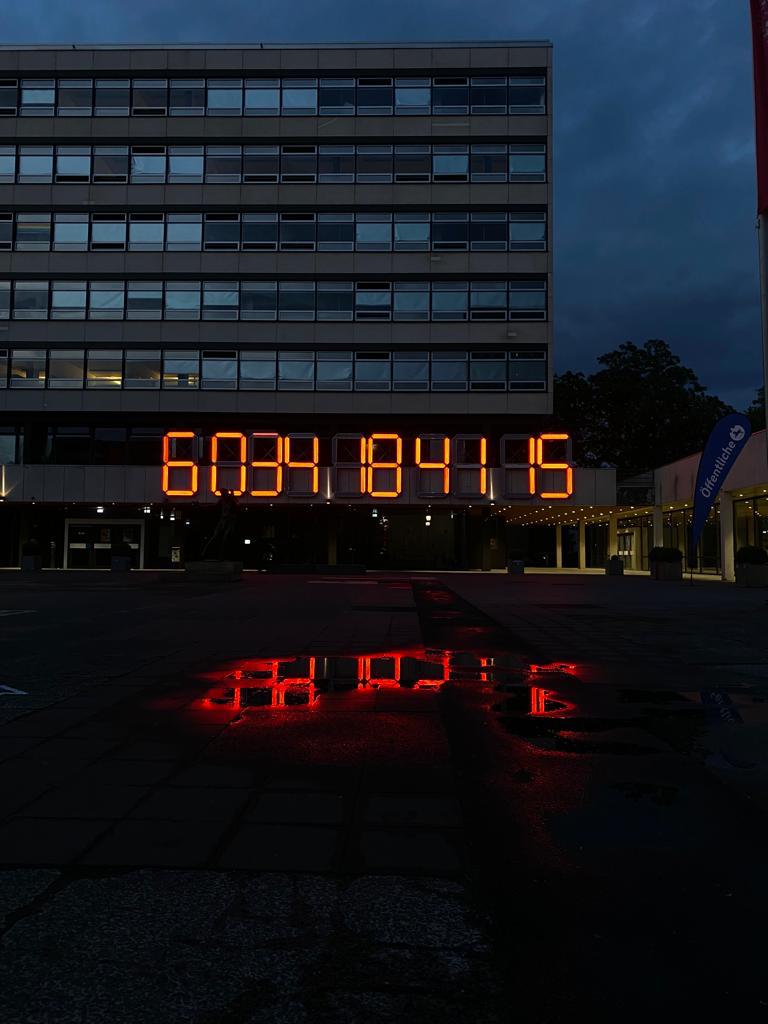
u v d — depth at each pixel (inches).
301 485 1609.3
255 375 1649.9
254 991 96.2
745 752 210.8
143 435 1681.8
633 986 97.8
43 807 164.1
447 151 1663.4
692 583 1202.6
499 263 1644.9
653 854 140.6
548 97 1660.9
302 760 201.3
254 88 1683.1
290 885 126.4
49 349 1657.2
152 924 112.7
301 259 1658.5
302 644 441.7
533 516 2000.5
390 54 1674.5
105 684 310.5
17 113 1686.8
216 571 1237.7
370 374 1646.2
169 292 1663.4
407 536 1870.1
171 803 167.0
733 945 108.2
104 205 1670.8
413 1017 91.1
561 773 191.5
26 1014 90.9
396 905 119.6
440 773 190.4
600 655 402.0
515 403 1628.9
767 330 632.4
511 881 128.7
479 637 481.4
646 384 2311.8
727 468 1109.1
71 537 1793.8
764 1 575.5
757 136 596.4
